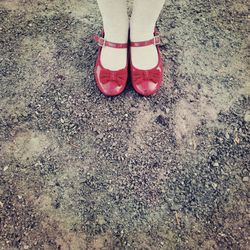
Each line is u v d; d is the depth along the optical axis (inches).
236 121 57.3
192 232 48.6
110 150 54.4
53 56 63.1
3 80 60.7
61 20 67.3
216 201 50.9
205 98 59.2
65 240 48.0
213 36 65.9
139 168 53.0
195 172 52.9
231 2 69.9
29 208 50.1
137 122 56.6
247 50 64.6
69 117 57.2
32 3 69.4
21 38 65.2
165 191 51.4
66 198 50.8
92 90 59.4
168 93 59.2
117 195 51.0
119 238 48.1
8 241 48.1
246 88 60.5
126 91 58.9
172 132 55.9
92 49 63.8
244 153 54.7
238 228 49.1
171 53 63.5
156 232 48.5
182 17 68.1
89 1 69.7
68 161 53.6
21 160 53.7
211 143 55.3
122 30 53.5
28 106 58.2
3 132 56.0
